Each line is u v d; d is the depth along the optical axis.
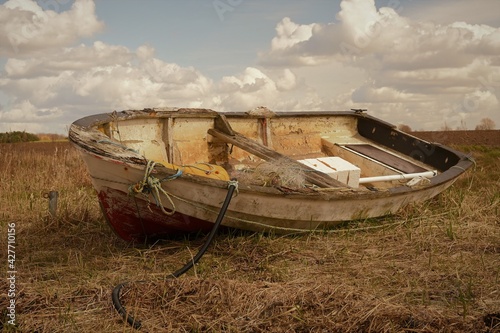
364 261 5.77
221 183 5.75
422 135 19.75
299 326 3.95
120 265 5.58
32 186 9.61
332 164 8.12
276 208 6.24
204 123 8.38
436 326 4.02
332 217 6.74
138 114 7.38
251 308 4.21
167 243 6.35
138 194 5.71
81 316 4.19
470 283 4.86
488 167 12.15
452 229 6.77
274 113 9.55
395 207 7.48
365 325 3.99
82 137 5.72
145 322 4.05
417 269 5.43
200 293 4.46
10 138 20.23
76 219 7.29
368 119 10.79
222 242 6.25
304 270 5.46
